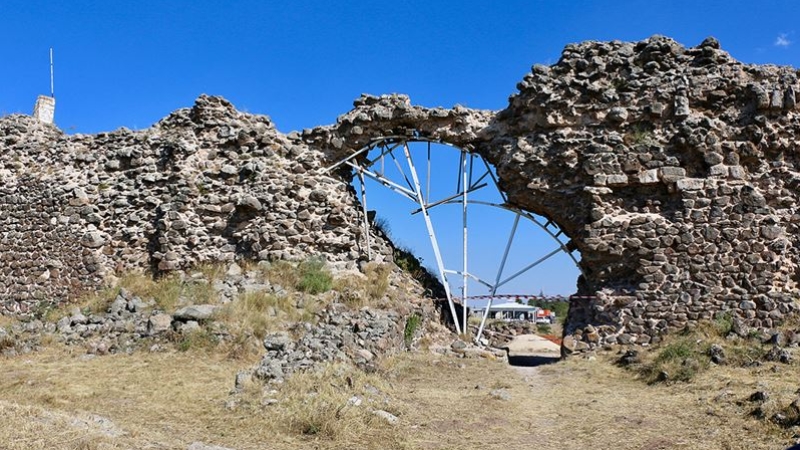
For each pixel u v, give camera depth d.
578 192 18.97
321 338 14.78
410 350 17.84
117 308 17.75
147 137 21.95
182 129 21.89
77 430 9.10
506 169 19.56
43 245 21.91
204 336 15.52
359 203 21.69
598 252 18.50
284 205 20.80
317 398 11.52
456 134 20.48
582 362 17.02
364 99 21.42
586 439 10.80
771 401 11.18
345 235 20.83
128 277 20.34
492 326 26.91
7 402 10.33
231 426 10.53
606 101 18.98
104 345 15.71
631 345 17.77
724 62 18.86
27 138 23.33
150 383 12.80
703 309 17.70
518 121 19.91
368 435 10.44
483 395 13.48
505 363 17.92
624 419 11.68
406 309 18.66
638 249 18.22
